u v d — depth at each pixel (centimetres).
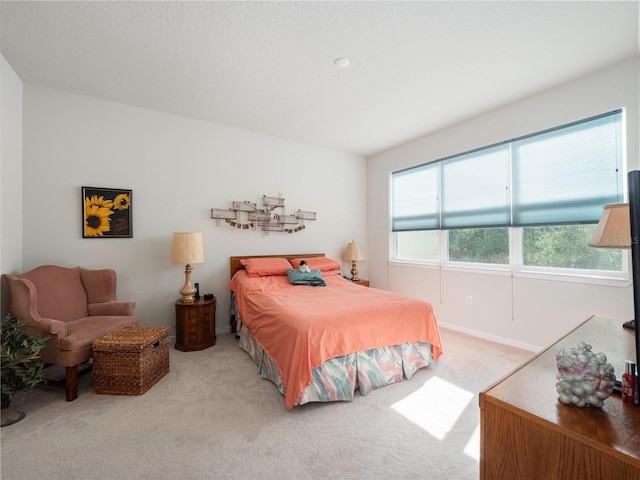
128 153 311
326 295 281
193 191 348
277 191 408
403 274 432
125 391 209
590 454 70
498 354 282
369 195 494
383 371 222
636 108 228
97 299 271
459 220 362
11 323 197
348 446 158
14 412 185
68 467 142
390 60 230
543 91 279
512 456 84
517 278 301
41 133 271
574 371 85
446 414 187
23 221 263
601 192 249
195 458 148
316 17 185
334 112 327
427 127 369
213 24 191
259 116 339
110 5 175
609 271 250
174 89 277
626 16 183
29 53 222
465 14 182
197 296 330
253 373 245
